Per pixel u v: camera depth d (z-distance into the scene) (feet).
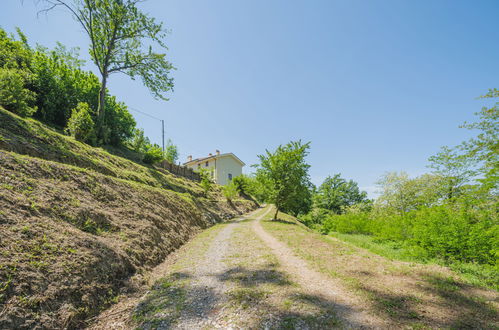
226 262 24.11
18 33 74.49
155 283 18.89
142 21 71.77
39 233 15.29
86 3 65.51
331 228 72.38
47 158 29.96
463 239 23.65
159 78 81.00
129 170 52.26
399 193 64.75
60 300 12.18
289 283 17.37
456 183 42.45
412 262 24.62
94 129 60.75
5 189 17.15
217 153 160.45
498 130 28.94
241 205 110.32
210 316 12.71
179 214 44.16
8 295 10.43
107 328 12.05
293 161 74.08
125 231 24.39
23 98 40.32
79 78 83.71
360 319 11.88
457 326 11.03
